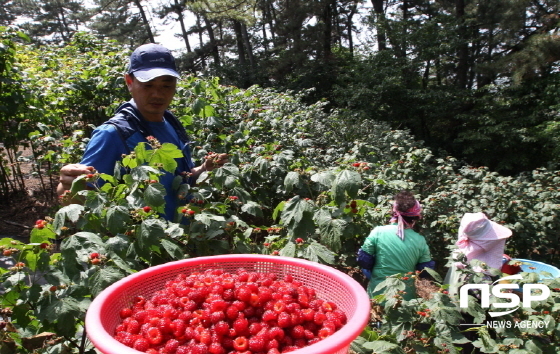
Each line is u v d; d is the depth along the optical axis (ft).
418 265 10.64
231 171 9.51
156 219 7.46
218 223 8.65
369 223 10.92
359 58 66.54
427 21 62.59
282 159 12.44
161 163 7.79
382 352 6.65
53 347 6.59
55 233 6.79
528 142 51.06
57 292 6.22
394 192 14.66
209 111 14.87
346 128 29.04
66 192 7.17
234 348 4.16
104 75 20.52
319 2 70.64
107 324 4.49
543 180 22.18
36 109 19.43
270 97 27.96
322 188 12.12
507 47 62.39
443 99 55.21
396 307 7.52
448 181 19.11
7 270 6.70
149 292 5.38
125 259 6.95
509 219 16.88
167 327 4.32
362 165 12.75
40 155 18.69
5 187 20.93
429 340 7.61
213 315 4.32
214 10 66.74
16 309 6.40
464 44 58.65
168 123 9.08
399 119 58.95
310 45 73.56
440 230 16.29
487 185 17.87
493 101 53.83
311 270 5.60
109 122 8.07
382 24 62.18
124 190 7.73
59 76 22.52
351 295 4.85
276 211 9.82
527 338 7.59
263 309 4.51
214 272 5.49
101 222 7.26
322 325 4.49
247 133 15.11
